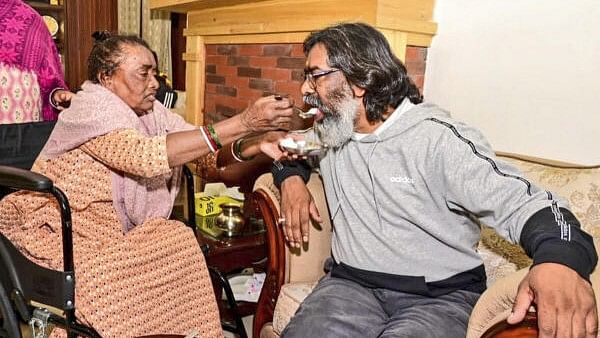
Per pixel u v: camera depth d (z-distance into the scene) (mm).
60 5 3838
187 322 1484
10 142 1679
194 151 1391
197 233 1899
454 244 1323
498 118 1840
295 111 1469
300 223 1555
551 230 993
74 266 1332
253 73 2514
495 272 1484
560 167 1495
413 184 1323
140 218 1540
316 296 1398
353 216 1442
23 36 1823
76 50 3912
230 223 1928
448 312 1273
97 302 1333
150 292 1422
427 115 1350
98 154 1418
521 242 1064
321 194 1657
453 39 1933
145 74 1513
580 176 1429
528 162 1568
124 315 1361
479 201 1175
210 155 1815
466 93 1919
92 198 1455
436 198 1310
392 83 1357
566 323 876
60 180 1469
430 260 1335
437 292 1327
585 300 894
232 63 2668
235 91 2664
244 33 2498
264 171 2164
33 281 1344
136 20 4168
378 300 1385
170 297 1464
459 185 1218
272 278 1632
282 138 1593
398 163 1350
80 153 1468
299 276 1631
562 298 888
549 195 1109
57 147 1477
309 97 1426
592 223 1346
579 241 972
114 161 1396
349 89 1362
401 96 1385
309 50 1418
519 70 1764
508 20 1771
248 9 2459
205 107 2953
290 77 2277
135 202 1508
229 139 1408
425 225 1320
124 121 1437
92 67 1519
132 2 4125
